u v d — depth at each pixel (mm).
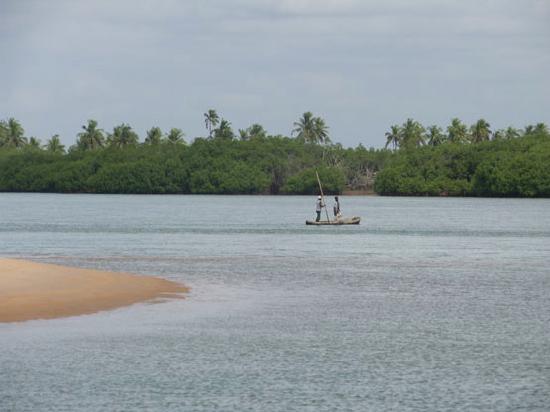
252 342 54156
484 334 57375
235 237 155875
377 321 62062
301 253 120062
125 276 78688
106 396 42062
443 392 43219
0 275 71312
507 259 113125
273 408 40375
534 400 41969
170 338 54875
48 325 57438
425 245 138625
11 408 40156
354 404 41094
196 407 40438
